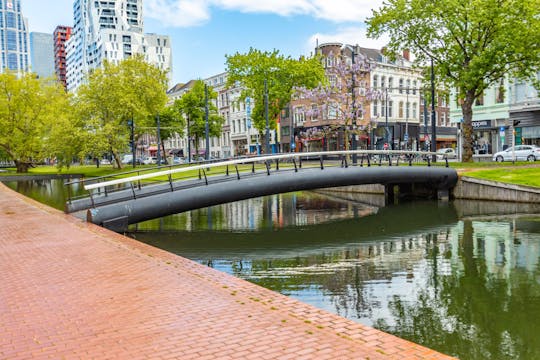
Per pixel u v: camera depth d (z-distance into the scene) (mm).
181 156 90812
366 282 10969
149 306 6379
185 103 60688
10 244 11773
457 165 28938
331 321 5719
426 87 34469
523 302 9156
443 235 16734
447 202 25172
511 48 26141
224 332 5312
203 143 84625
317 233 18312
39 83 57406
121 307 6371
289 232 18625
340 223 20531
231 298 6723
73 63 166375
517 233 16297
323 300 9516
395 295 9828
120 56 134500
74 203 18016
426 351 4793
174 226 20375
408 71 62656
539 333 7492
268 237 17641
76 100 46125
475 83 28172
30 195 33406
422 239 16297
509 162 30609
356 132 35344
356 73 35375
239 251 15172
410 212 22719
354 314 8578
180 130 64125
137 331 5406
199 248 15695
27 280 8047
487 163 29625
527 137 38000
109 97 44281
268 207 26906
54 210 19688
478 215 20656
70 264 9242
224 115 77875
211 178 19484
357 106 35531
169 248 15758
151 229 19641
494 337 7410
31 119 55875
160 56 142750
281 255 14477
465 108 30125
